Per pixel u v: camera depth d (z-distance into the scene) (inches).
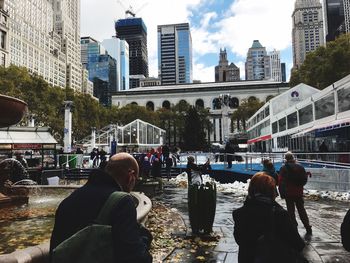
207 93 4845.0
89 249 80.7
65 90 2625.5
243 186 664.4
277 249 124.7
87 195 90.6
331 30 6412.4
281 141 1840.6
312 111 1336.1
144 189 557.9
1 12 3902.6
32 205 397.1
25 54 5275.6
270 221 127.6
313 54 2237.9
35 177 774.5
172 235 299.1
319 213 403.9
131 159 107.2
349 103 1010.7
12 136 805.2
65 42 7017.7
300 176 302.7
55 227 90.7
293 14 7544.3
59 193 493.7
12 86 1907.0
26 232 268.4
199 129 2556.6
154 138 2041.1
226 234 304.7
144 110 3467.0
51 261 84.0
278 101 2039.9
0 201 375.2
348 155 628.1
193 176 540.7
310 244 271.4
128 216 85.8
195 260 232.1
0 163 439.5
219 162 1204.5
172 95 4921.3
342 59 1941.4
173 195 578.6
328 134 1130.0
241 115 3698.3
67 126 1339.8
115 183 95.9
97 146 1743.4
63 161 1126.4
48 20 6781.5
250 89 4761.3
